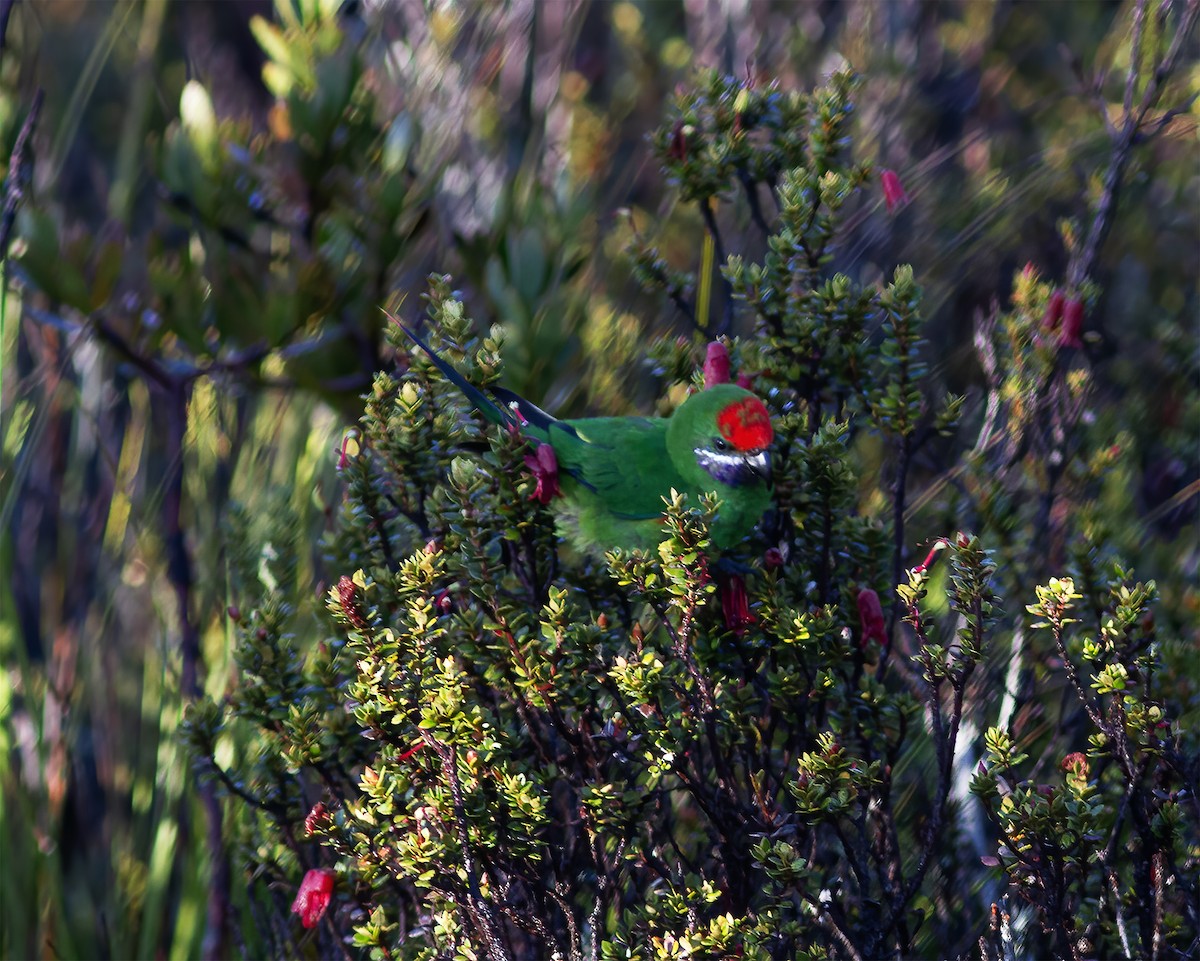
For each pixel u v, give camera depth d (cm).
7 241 776
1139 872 605
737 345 738
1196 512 1012
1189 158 1259
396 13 1125
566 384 987
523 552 667
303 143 890
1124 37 1202
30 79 1024
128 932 810
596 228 1180
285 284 887
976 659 563
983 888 727
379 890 643
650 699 561
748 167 777
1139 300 1259
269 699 645
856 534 663
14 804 805
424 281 1062
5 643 838
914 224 1109
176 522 848
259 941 758
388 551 690
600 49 1555
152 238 898
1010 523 803
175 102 1348
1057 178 1055
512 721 656
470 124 1107
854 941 625
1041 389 809
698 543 554
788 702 623
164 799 816
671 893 575
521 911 612
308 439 884
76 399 897
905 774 748
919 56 1359
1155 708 557
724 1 1272
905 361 692
